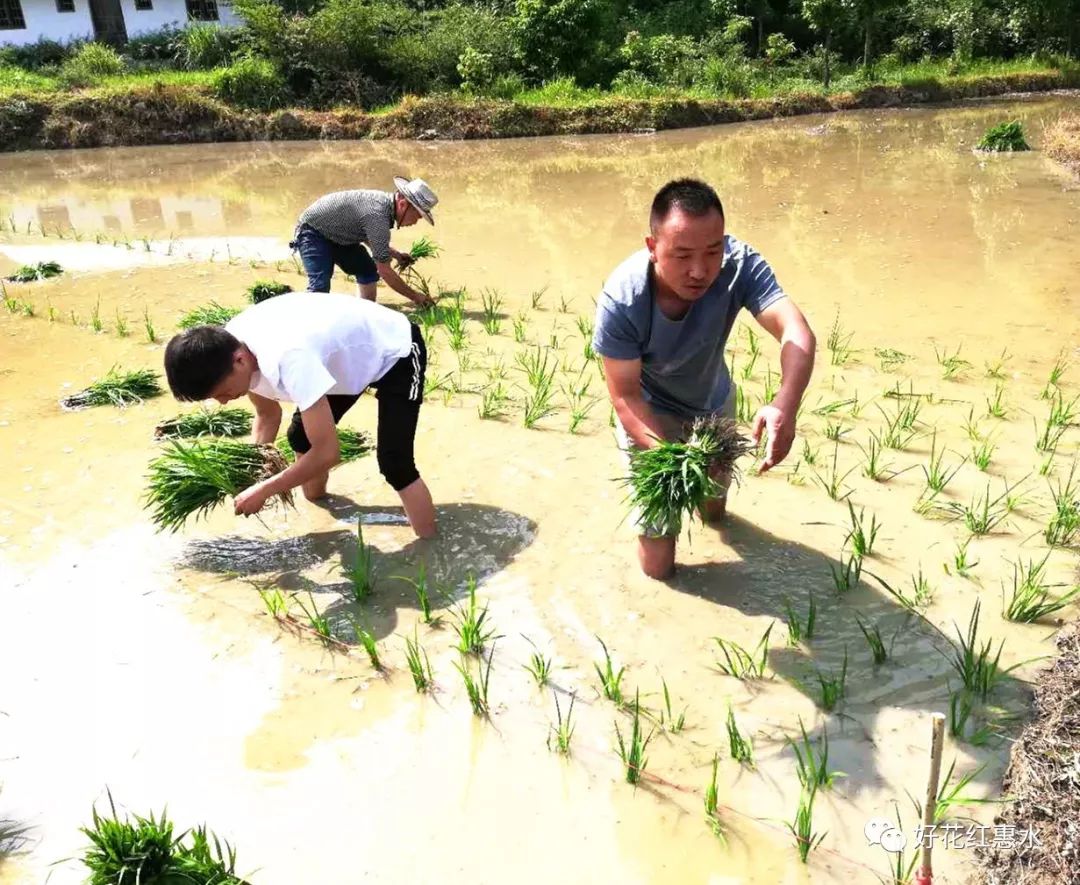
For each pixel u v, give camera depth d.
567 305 8.09
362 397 6.14
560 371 6.58
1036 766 2.99
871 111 21.98
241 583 4.21
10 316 7.99
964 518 4.51
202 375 3.55
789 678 3.53
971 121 19.64
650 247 3.42
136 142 19.94
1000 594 3.95
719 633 3.79
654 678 3.55
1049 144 15.26
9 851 2.91
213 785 3.13
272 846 2.90
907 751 3.16
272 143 19.95
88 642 3.84
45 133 19.59
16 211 12.91
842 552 4.28
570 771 3.15
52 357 7.00
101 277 9.24
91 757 3.26
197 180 15.30
